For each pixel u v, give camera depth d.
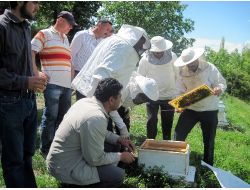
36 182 5.00
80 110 4.28
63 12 6.24
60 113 6.53
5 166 4.14
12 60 4.02
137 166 5.34
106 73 4.96
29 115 4.28
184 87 6.26
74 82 5.45
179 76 6.27
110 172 4.42
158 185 5.07
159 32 17.47
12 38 3.98
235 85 30.97
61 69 6.18
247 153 8.59
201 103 6.01
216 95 5.87
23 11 4.00
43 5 22.45
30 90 4.19
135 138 7.91
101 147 4.27
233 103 24.39
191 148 7.80
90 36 6.72
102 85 4.39
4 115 4.00
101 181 4.41
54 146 4.34
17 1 3.96
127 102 5.87
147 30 17.42
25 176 4.52
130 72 5.22
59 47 6.16
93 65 5.27
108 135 5.10
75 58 6.76
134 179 5.12
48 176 5.32
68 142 4.24
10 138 4.06
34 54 5.95
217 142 9.23
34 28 25.75
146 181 5.13
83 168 4.29
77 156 4.31
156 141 5.68
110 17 17.92
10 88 3.97
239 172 6.87
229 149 8.76
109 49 5.08
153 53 6.47
